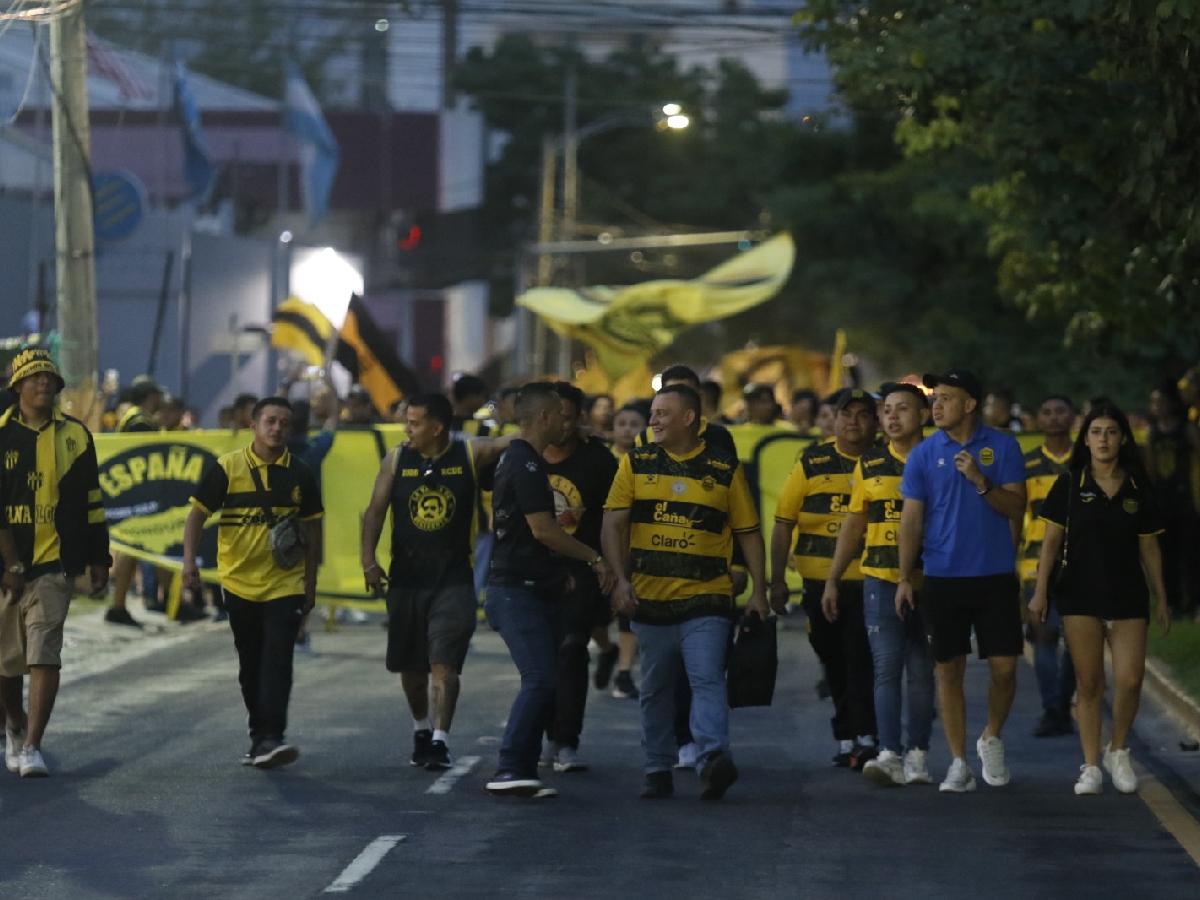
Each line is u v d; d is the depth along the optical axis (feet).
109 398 299.79
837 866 96.43
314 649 199.93
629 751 133.90
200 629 216.33
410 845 100.89
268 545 124.26
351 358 265.54
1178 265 165.99
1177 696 155.43
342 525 212.02
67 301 218.79
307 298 273.54
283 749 123.24
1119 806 113.39
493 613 115.96
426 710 126.11
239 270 480.23
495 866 95.86
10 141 479.00
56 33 217.36
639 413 161.99
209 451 214.90
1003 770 120.47
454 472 123.03
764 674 113.19
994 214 269.44
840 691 129.29
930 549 117.19
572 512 123.95
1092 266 182.29
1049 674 142.51
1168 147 137.49
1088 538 117.91
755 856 98.68
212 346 335.88
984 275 418.31
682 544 112.88
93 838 102.58
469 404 184.85
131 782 119.85
